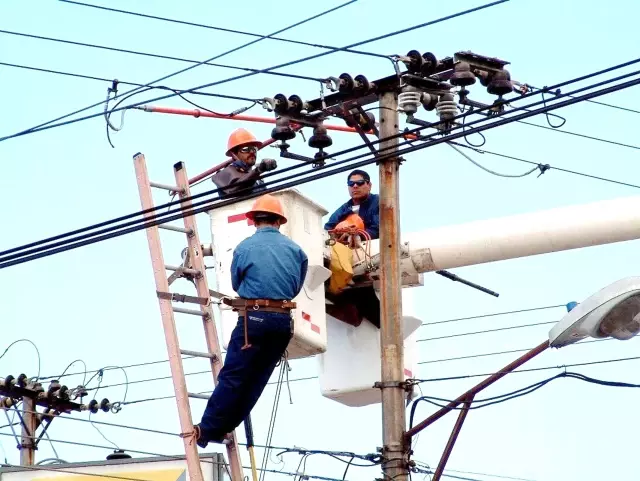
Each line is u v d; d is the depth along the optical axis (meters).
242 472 31.58
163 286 31.41
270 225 31.28
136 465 41.53
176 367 30.94
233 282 30.81
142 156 32.41
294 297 30.89
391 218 31.92
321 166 30.39
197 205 30.92
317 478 33.31
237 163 32.53
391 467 30.73
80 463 42.00
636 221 32.31
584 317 28.92
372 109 32.41
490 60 31.62
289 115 31.92
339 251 34.88
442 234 33.78
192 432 30.41
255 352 30.23
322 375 36.88
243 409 30.55
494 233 33.25
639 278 28.56
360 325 36.69
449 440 30.67
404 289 37.84
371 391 36.47
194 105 31.61
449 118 29.73
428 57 31.69
